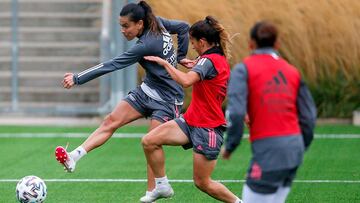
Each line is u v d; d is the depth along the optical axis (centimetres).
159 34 2053
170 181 2545
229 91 1527
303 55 3888
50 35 4341
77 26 4388
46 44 4284
